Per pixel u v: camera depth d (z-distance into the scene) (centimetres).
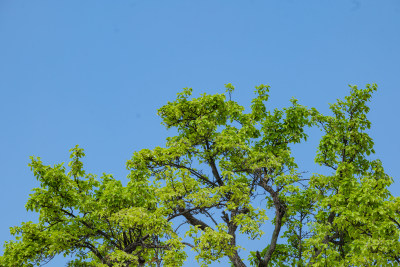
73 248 1642
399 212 1555
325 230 1664
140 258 1600
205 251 1465
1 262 1555
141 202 1711
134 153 1825
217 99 1903
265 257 1862
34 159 1568
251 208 1681
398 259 1506
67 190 1619
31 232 1545
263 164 1881
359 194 1606
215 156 1900
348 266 1567
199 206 1675
